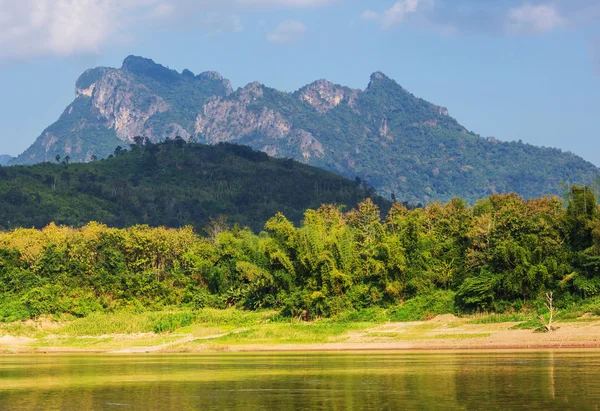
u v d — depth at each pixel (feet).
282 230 377.30
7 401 170.09
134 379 203.82
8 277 395.75
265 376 204.13
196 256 419.33
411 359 234.79
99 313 371.76
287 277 366.22
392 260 346.54
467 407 150.41
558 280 311.47
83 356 287.48
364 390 174.81
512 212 349.20
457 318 315.17
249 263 388.98
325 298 343.05
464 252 357.41
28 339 339.77
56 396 176.55
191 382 195.83
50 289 378.94
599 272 309.01
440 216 423.23
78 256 423.64
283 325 330.95
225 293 396.98
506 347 259.39
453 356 238.89
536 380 179.32
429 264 352.49
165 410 156.66
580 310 293.23
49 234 463.42
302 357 256.11
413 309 328.49
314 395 171.01
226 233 424.87
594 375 184.65
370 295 347.56
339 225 420.77
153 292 399.85
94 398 172.86
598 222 318.45
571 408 146.41
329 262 348.59
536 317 293.64
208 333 329.93
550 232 329.93
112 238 436.35
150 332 344.69
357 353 264.11
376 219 489.26
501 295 318.45
